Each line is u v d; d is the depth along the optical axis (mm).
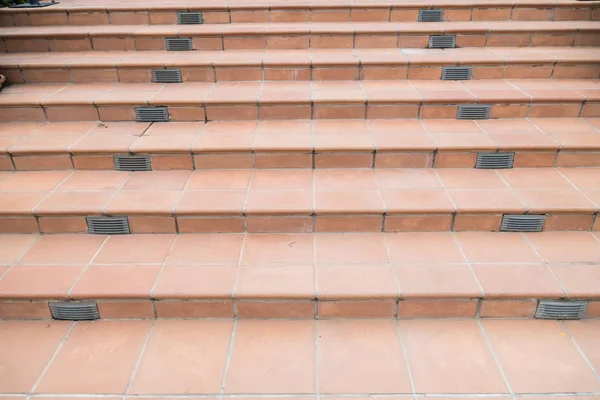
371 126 3691
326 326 2564
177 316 2621
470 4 4676
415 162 3408
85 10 4719
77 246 2924
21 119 3846
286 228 3039
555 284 2564
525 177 3299
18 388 2209
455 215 2977
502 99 3697
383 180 3285
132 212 2965
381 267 2721
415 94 3811
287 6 4723
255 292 2539
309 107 3758
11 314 2613
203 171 3436
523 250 2846
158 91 3953
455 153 3363
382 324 2578
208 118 3812
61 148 3379
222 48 4492
